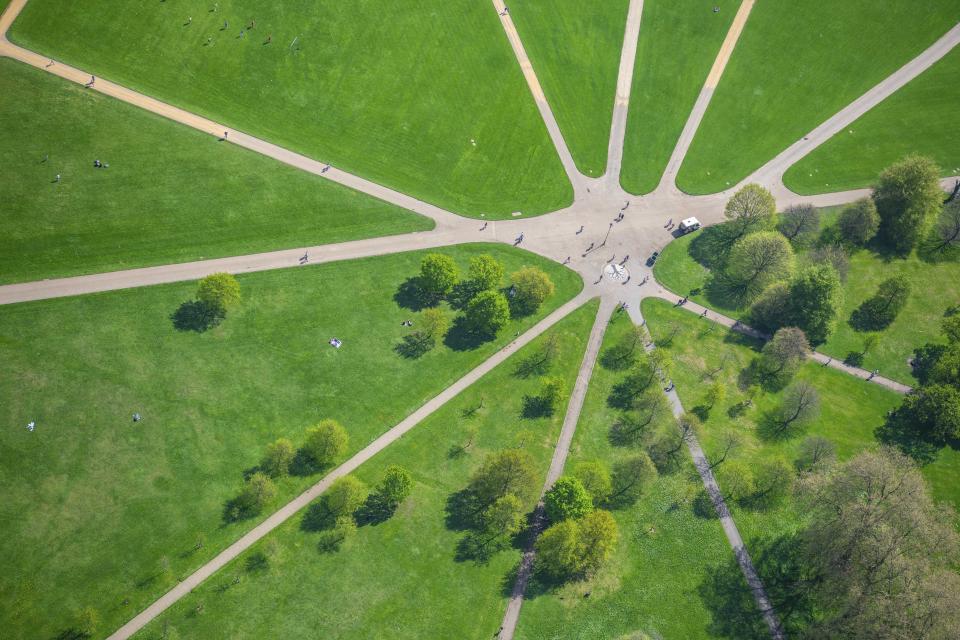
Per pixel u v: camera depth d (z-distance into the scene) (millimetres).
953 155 198125
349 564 130750
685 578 136000
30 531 128125
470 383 152625
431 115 186500
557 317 163375
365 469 140500
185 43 185875
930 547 132375
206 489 135125
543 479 142625
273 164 174375
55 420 138250
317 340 153250
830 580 131875
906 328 170250
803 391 151250
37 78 175750
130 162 169125
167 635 122250
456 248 170250
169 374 145500
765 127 198375
